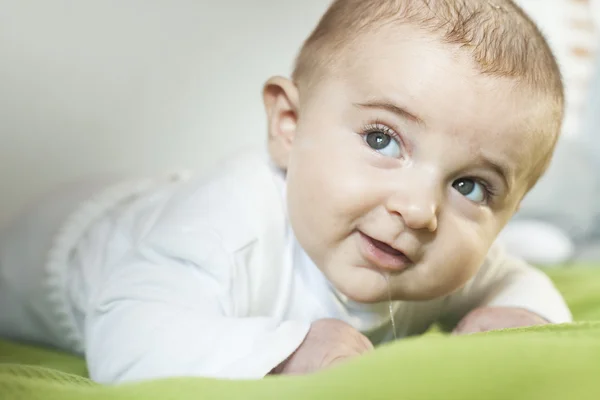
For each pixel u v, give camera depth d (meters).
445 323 1.13
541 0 2.37
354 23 0.90
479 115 0.81
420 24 0.85
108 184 1.27
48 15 1.58
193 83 1.76
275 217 0.94
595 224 2.22
